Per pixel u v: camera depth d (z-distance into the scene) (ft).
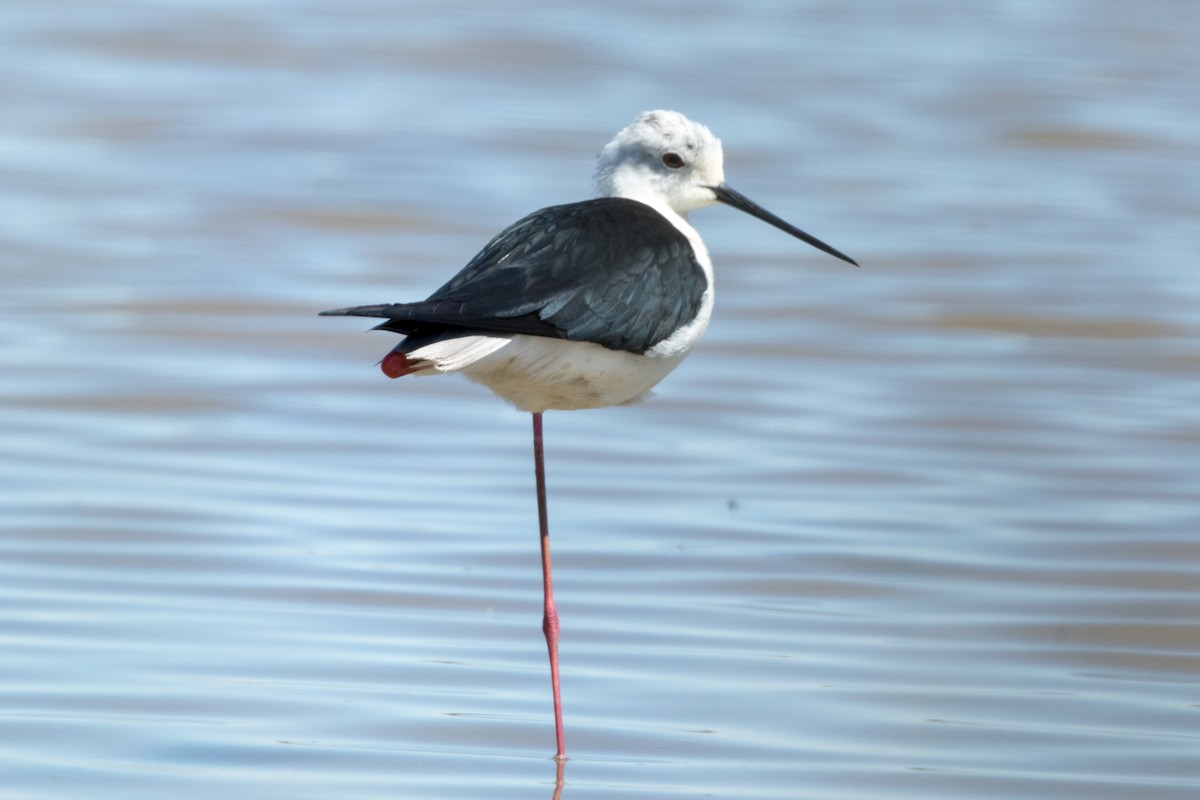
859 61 101.45
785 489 44.42
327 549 39.40
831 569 39.17
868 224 71.56
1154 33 109.91
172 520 40.78
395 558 39.06
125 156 79.05
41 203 71.10
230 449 46.16
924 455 47.09
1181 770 29.60
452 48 102.53
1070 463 46.47
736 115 88.79
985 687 33.01
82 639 33.99
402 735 30.50
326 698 31.83
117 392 50.29
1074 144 84.94
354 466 45.32
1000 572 39.04
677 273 30.94
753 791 28.66
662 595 37.52
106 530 39.93
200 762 29.07
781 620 36.29
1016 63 101.19
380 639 34.71
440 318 27.48
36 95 88.43
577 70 98.07
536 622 35.88
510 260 29.50
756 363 55.06
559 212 31.24
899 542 40.83
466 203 72.64
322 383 52.13
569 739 30.53
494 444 47.67
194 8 109.70
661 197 33.86
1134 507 43.32
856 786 28.91
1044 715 31.83
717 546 40.42
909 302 61.77
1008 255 67.31
